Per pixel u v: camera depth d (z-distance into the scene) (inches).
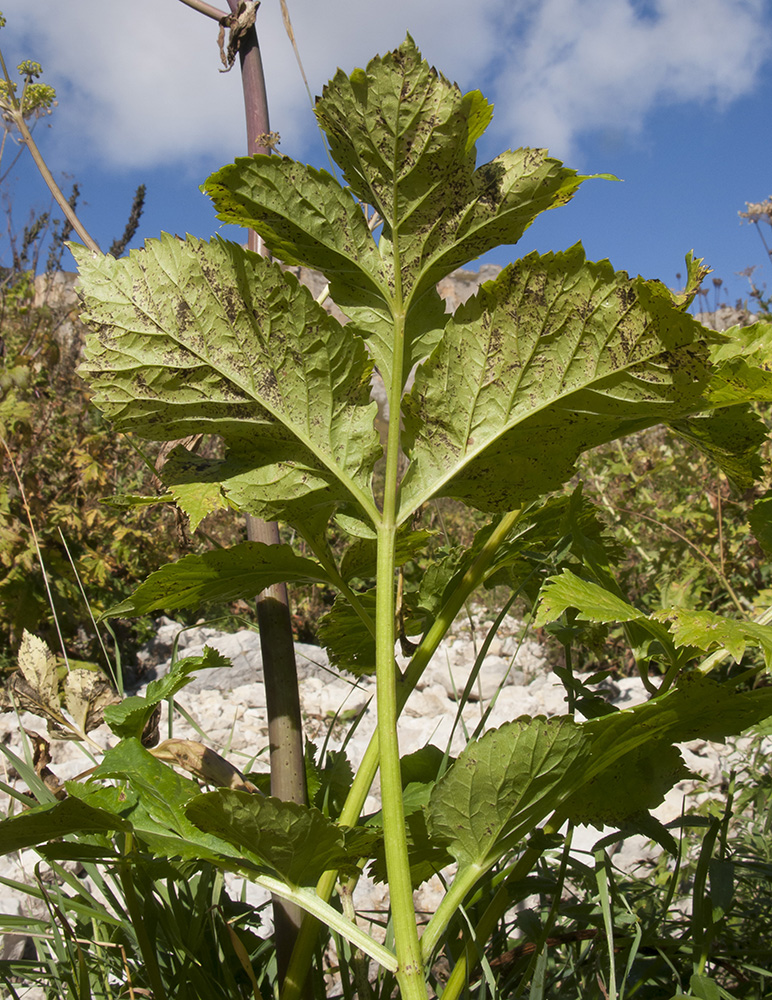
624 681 155.8
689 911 66.4
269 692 44.5
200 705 151.6
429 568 51.2
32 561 155.6
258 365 37.3
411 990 29.6
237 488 37.8
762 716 36.3
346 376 37.8
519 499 39.9
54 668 43.9
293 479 38.2
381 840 35.3
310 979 40.5
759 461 42.5
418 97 36.1
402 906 30.7
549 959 51.6
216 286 36.1
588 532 52.0
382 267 39.2
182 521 50.1
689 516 145.9
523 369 37.3
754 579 142.3
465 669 165.5
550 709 137.6
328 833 31.1
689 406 36.6
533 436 38.3
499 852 34.4
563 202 38.5
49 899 46.5
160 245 36.3
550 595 34.6
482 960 39.4
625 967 49.8
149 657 177.6
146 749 39.1
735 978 50.9
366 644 53.5
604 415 37.6
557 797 35.1
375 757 39.7
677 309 33.6
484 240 38.9
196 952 44.6
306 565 41.8
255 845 31.8
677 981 48.8
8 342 216.2
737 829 76.9
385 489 37.7
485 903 46.5
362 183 38.3
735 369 35.0
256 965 49.9
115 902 48.2
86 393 201.5
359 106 36.4
